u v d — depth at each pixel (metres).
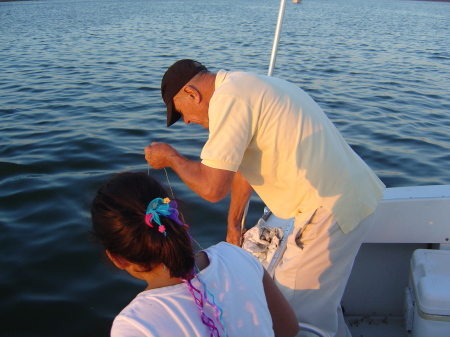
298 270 1.77
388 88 9.48
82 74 10.20
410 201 2.13
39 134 5.97
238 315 1.00
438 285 1.80
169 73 1.75
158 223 0.91
